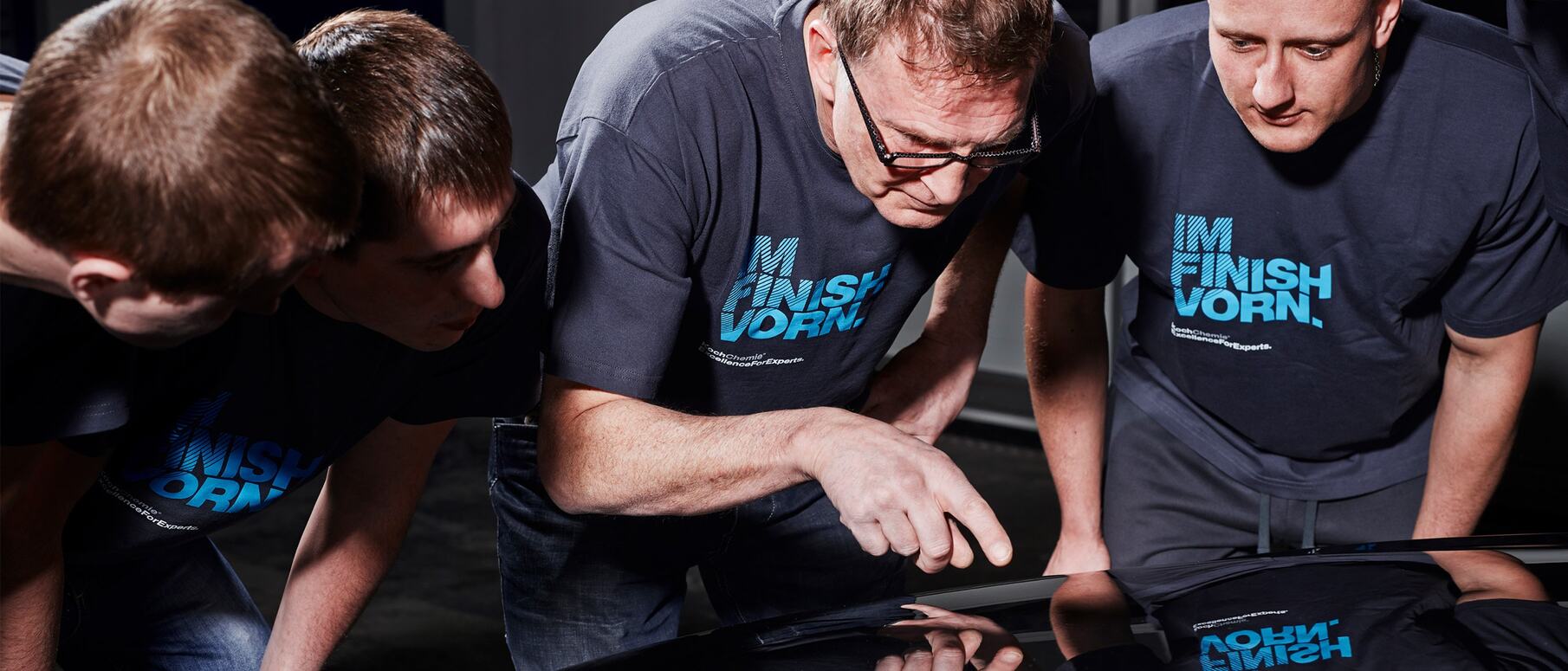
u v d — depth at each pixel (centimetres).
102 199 74
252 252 76
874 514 96
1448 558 99
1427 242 142
